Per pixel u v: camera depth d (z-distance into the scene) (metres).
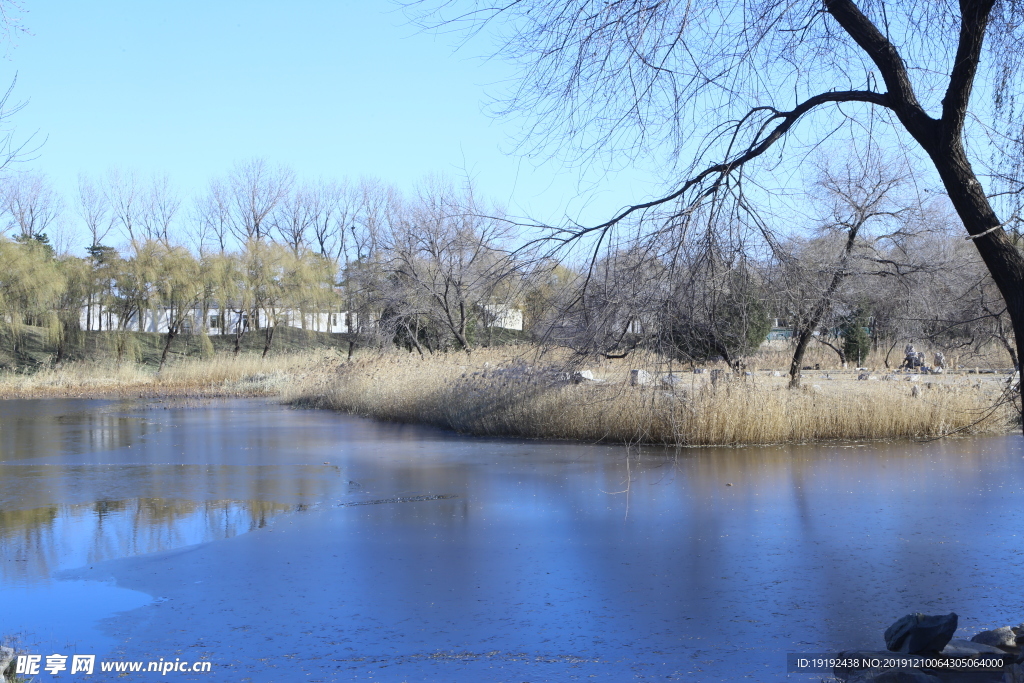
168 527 9.98
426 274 29.27
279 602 7.19
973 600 7.19
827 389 19.73
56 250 59.53
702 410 16.52
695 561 8.44
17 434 20.36
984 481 12.70
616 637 6.35
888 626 6.57
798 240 10.31
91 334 46.75
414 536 9.49
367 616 6.84
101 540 9.33
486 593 7.43
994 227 5.76
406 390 23.05
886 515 10.41
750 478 13.06
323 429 20.94
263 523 10.19
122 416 25.25
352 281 41.59
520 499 11.58
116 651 6.10
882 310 18.08
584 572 8.05
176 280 44.72
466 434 19.27
